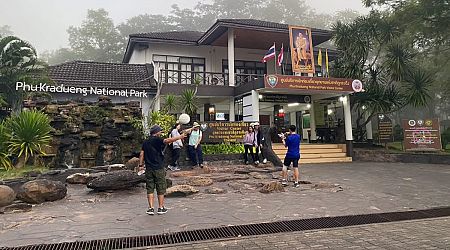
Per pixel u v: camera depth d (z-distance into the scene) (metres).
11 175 8.78
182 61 21.56
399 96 18.05
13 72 14.70
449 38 19.67
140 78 18.61
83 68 19.25
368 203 6.91
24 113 10.20
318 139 20.25
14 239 4.62
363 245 4.30
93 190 8.22
